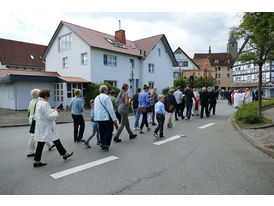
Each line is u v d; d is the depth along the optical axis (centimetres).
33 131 506
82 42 2109
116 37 2702
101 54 2159
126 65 2480
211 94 1220
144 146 585
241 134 727
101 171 404
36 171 409
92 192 320
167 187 333
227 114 1344
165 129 838
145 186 338
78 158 486
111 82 2320
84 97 2006
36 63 3556
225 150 539
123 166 429
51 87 1909
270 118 952
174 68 4678
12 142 664
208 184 342
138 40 3169
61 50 2392
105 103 531
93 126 585
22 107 1728
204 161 454
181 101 1088
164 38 3030
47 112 429
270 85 3672
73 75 2239
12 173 400
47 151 553
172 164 438
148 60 2792
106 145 543
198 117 1198
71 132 821
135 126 823
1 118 1223
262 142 583
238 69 5034
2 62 3167
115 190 325
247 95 1806
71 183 352
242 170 400
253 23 698
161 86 3066
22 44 3631
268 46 757
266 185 337
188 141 639
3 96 1864
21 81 1642
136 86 2692
